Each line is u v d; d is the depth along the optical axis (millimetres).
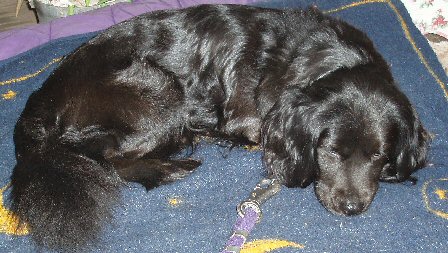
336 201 1218
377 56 1294
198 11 1390
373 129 1195
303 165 1268
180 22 1380
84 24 1612
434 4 1706
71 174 1196
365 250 1172
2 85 1464
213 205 1250
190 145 1390
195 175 1304
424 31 1751
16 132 1269
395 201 1250
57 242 1147
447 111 1426
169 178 1296
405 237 1191
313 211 1237
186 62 1373
